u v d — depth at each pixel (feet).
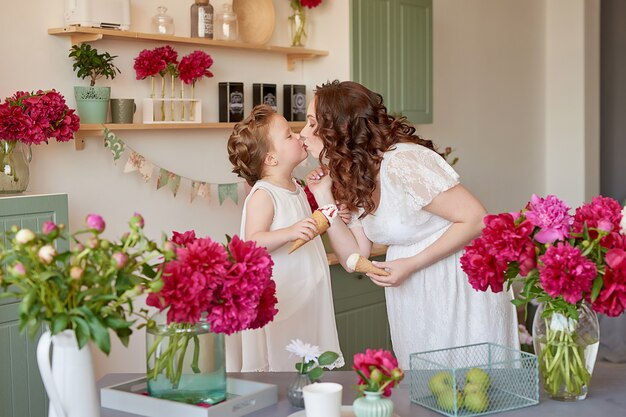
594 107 18.62
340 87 7.82
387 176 7.71
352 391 5.96
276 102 12.95
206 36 11.77
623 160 20.31
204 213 12.32
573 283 5.16
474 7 16.66
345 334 12.14
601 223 5.31
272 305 5.64
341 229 8.32
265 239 7.91
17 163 9.29
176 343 5.40
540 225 5.40
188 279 4.94
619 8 20.04
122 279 4.72
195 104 11.72
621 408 5.53
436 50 15.70
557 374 5.65
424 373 5.65
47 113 9.32
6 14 9.99
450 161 16.25
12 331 8.87
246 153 8.52
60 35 10.51
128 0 10.76
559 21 18.54
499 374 5.61
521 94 18.11
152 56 11.02
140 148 11.43
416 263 7.81
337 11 13.34
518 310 15.42
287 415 5.49
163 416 5.37
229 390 5.89
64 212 9.32
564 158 18.65
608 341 14.85
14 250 4.59
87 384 4.75
